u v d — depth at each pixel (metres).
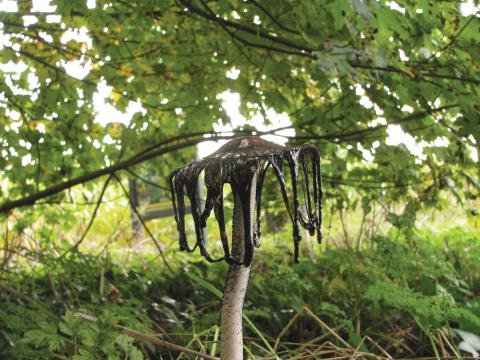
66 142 4.86
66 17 4.01
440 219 8.20
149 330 2.81
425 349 3.08
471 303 3.26
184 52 4.30
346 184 5.02
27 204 4.65
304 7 3.30
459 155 4.09
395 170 4.56
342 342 3.00
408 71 3.04
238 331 1.85
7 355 2.58
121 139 4.56
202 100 4.52
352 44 3.18
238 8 3.73
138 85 4.46
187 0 3.74
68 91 4.50
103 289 3.75
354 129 4.39
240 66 4.27
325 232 7.35
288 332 3.36
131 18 4.07
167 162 5.15
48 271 4.12
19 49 4.21
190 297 4.02
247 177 1.59
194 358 2.66
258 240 1.73
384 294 2.83
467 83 3.43
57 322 2.94
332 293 3.70
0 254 6.11
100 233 8.99
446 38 3.32
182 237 1.73
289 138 4.26
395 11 3.00
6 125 4.71
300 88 4.28
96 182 5.20
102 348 2.08
